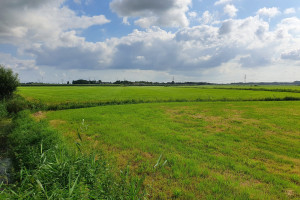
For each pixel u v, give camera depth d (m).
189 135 10.14
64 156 4.29
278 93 49.25
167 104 26.84
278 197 4.56
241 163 6.54
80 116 16.06
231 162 6.52
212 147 8.21
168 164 6.33
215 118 15.70
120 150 7.71
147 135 10.06
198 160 6.72
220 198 4.43
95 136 9.84
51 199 2.87
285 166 6.46
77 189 3.04
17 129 9.56
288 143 8.91
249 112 19.09
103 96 40.41
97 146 8.11
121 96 40.78
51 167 3.64
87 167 3.90
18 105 17.78
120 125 12.49
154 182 5.09
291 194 4.70
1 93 22.91
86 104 25.30
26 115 13.98
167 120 14.58
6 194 2.95
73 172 3.48
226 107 23.28
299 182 5.35
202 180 5.20
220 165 6.29
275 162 6.78
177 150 7.77
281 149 8.09
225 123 13.61
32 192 3.06
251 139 9.54
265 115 17.06
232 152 7.56
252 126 12.58
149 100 31.38
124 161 6.54
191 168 5.90
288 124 13.16
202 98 35.62
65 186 3.23
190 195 4.45
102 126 12.06
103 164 4.32
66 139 8.88
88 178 3.67
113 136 9.70
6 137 9.53
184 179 5.26
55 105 22.95
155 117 15.98
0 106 16.05
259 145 8.53
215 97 37.56
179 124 13.06
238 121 14.19
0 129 11.40
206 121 14.34
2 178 5.16
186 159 6.68
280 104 26.50
